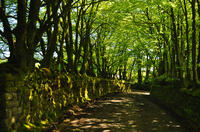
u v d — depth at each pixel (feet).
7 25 19.85
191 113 21.18
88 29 42.37
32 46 18.88
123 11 41.52
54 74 23.90
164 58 55.42
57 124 19.65
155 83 58.90
